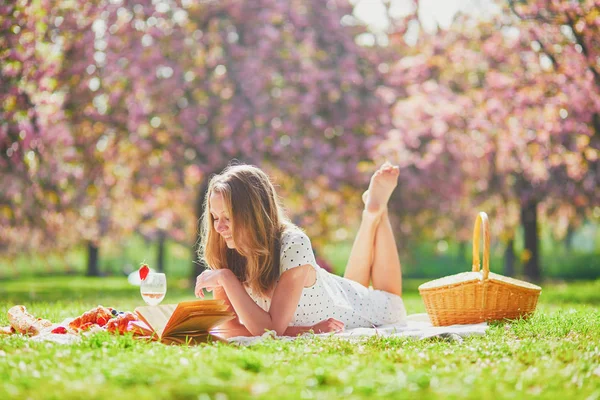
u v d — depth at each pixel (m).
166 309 4.56
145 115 15.52
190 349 3.80
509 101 14.88
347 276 6.04
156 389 2.88
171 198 19.25
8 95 11.82
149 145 15.79
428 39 17.34
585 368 3.53
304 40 16.91
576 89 13.22
